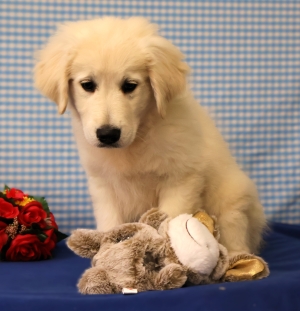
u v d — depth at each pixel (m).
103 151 1.15
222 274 1.03
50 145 1.62
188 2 1.65
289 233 1.48
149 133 1.12
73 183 1.62
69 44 1.09
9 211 1.29
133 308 0.93
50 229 1.30
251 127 1.64
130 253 0.99
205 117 1.23
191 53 1.65
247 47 1.64
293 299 0.96
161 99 1.08
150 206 1.19
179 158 1.13
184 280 0.98
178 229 1.01
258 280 1.00
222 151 1.21
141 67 1.08
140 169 1.14
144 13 1.64
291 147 1.64
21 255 1.24
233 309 0.94
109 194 1.22
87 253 1.06
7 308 0.94
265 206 1.63
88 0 1.63
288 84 1.64
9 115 1.61
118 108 1.05
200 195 1.18
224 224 1.19
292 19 1.65
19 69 1.61
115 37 1.08
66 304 0.93
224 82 1.65
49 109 1.62
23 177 1.62
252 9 1.65
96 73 1.06
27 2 1.61
